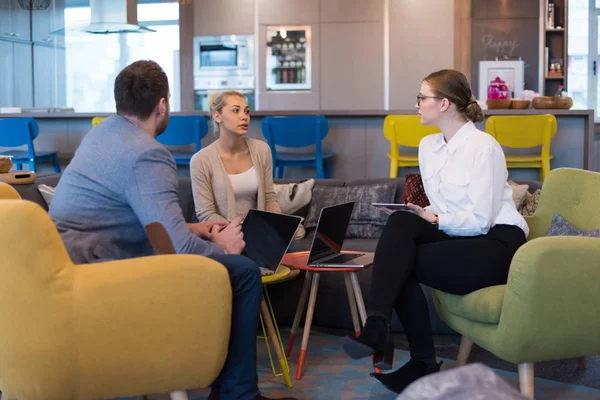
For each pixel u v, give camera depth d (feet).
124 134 7.14
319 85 28.53
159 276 6.07
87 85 33.76
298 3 28.32
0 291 5.82
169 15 34.42
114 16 23.29
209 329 6.30
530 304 6.97
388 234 8.13
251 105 28.94
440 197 8.80
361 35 28.12
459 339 10.93
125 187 6.93
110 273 5.98
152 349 6.14
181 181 13.10
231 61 28.91
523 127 16.88
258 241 8.98
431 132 16.96
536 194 11.60
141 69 7.34
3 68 28.58
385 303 7.66
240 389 6.89
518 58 27.76
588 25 27.84
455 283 7.98
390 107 28.22
